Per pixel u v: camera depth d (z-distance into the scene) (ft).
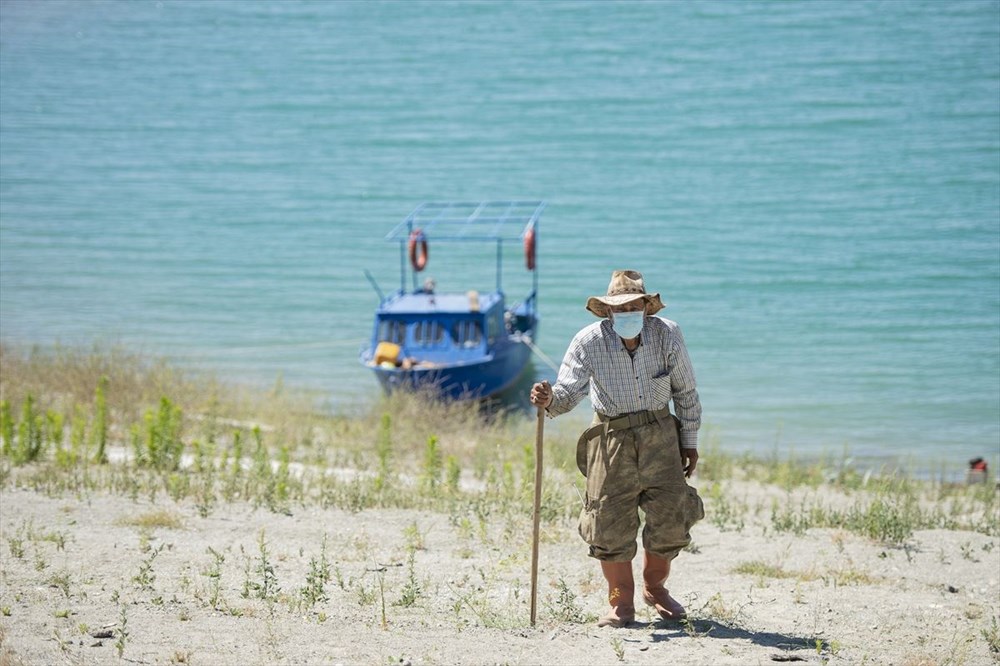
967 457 205.67
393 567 94.48
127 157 531.50
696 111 549.54
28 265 369.50
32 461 139.85
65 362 216.13
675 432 72.74
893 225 384.06
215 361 271.08
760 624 78.23
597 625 74.74
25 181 491.72
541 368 287.07
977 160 454.40
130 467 137.80
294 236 403.95
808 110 540.11
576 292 338.13
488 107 581.12
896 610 84.07
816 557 104.06
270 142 545.44
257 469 131.95
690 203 418.92
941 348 278.46
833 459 195.21
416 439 185.47
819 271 343.05
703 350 280.10
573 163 479.00
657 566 76.43
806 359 271.28
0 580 84.53
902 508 128.06
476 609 80.48
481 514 115.24
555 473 136.98
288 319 315.58
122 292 339.57
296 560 95.66
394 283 350.64
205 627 74.02
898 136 493.77
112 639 70.54
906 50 635.66
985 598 90.53
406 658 67.97
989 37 653.71
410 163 493.36
